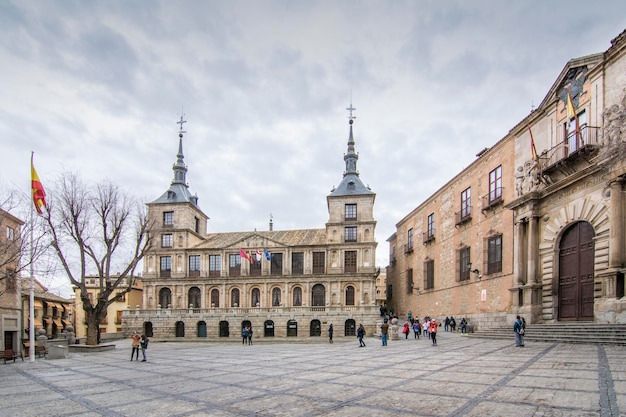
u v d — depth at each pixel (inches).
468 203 1470.2
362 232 2436.0
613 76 872.9
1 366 962.7
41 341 1389.0
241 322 2278.5
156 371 743.7
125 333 2191.2
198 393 491.8
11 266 1343.5
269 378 589.3
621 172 807.7
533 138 1121.4
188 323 2317.9
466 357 710.5
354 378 551.2
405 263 2193.7
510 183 1213.1
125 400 469.7
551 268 1016.9
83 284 1347.2
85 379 671.8
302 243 2474.2
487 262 1314.0
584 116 956.0
